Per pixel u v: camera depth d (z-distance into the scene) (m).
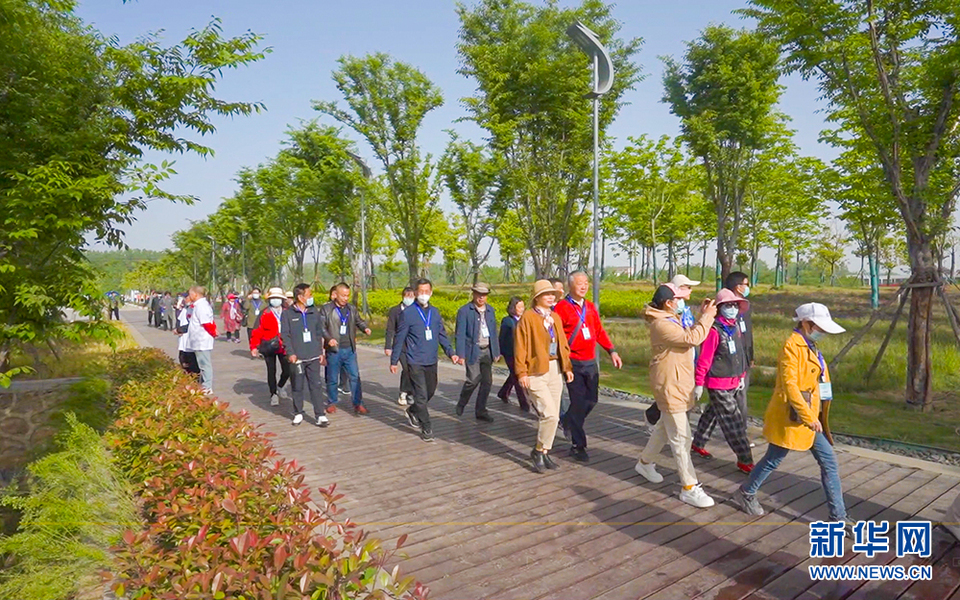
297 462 5.92
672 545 3.96
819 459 4.18
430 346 6.73
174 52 5.70
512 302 7.67
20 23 5.01
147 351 10.31
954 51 7.22
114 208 5.34
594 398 5.90
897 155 8.20
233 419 4.76
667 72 20.36
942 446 6.17
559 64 15.95
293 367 7.53
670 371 4.70
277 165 25.80
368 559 2.42
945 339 13.48
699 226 38.75
